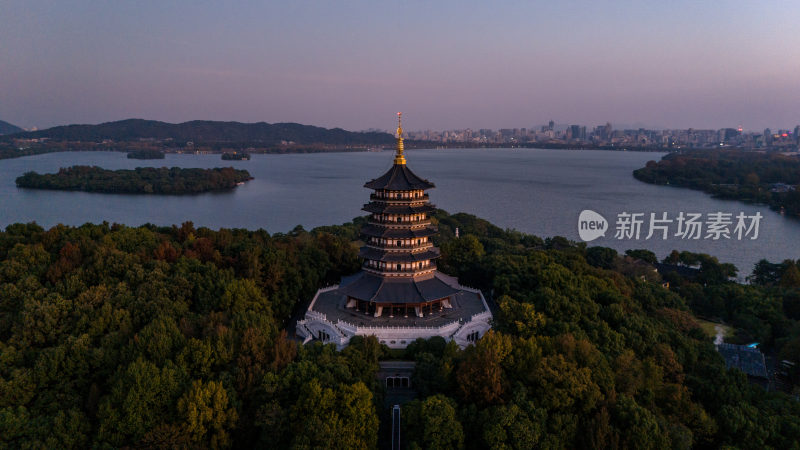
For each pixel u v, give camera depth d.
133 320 84.06
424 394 74.50
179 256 107.81
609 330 89.75
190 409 63.72
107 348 76.44
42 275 93.62
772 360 111.12
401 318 100.88
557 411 68.81
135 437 63.47
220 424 65.44
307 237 146.12
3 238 107.50
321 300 112.06
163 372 67.81
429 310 104.88
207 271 100.81
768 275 164.88
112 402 66.06
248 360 73.44
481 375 70.88
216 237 126.62
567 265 129.50
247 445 69.75
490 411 67.62
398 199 100.75
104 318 81.44
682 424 72.25
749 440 71.62
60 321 80.81
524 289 110.00
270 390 68.88
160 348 74.00
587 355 77.12
